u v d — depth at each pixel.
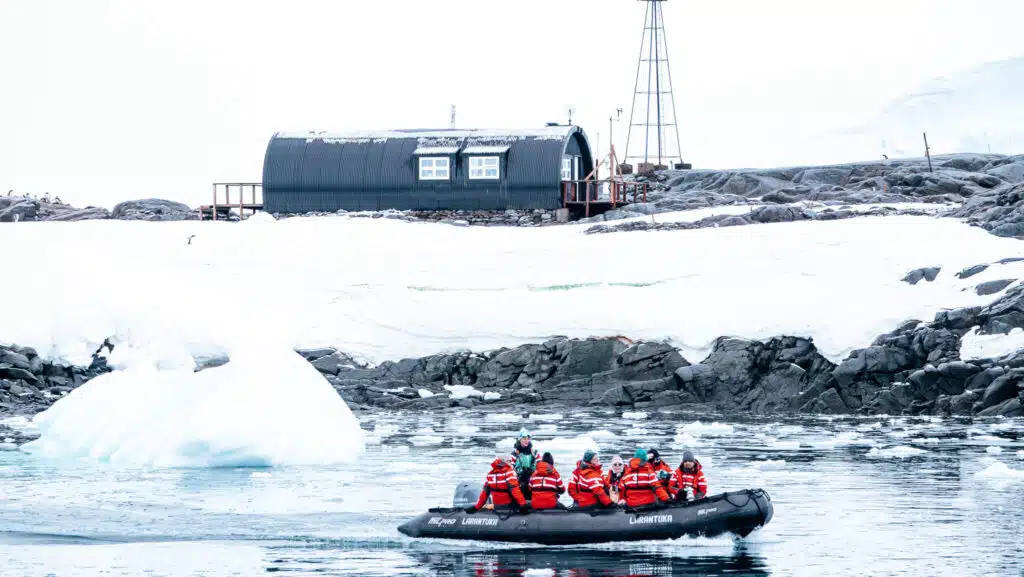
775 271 93.25
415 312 96.69
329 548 43.19
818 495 52.19
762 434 72.25
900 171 133.62
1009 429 72.38
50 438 65.81
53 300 95.00
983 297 83.88
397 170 122.50
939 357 81.44
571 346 91.62
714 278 93.94
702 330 89.38
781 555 41.25
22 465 61.78
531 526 43.03
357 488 54.69
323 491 53.91
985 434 70.50
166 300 95.75
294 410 63.16
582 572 39.19
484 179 120.94
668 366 89.06
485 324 94.88
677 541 42.47
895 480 55.78
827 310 87.56
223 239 107.31
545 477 43.53
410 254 102.56
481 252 101.62
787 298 89.69
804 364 85.94
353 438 65.00
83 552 42.69
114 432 64.06
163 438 62.25
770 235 97.62
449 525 43.81
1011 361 78.81
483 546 43.22
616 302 93.88
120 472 59.50
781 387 85.38
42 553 42.44
